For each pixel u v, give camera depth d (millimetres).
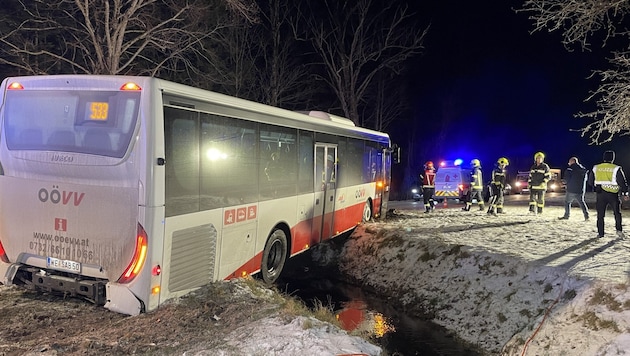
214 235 6457
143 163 5355
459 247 9875
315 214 9828
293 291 9852
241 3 16781
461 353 6996
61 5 15719
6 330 5121
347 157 11672
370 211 13789
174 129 5676
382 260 10992
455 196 20906
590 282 7023
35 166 5887
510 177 34781
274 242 8250
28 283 6094
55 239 5836
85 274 5695
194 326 5312
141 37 14750
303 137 9188
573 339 6109
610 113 8609
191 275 6082
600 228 10930
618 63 8625
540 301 7418
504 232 11828
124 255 5461
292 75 27125
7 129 6094
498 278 8438
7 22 15227
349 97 28531
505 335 7180
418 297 9102
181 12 15266
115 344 4812
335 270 11547
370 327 7941
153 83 5414
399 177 41750
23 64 15148
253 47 25484
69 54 16891
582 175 14164
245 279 7035
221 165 6574
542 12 8117
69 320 5496
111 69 14156
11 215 6090
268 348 4766
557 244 10148
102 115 5566
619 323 5848
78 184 5672
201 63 19156
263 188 7691
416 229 12219
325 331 5273
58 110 5801
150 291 5469
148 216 5348
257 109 7457
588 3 7793
